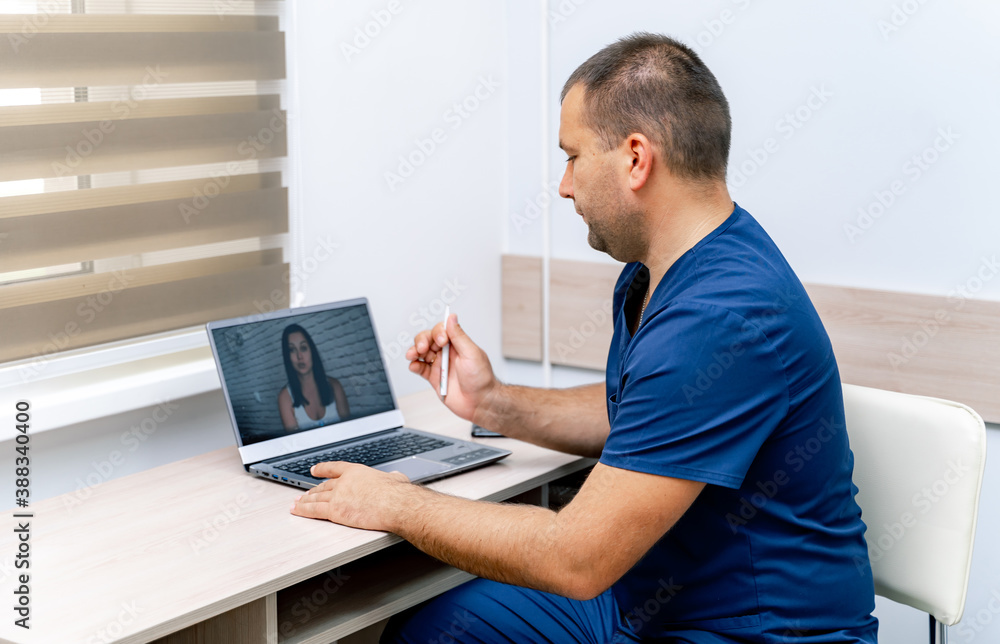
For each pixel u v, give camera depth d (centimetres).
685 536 123
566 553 112
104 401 158
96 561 118
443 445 162
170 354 177
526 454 161
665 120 120
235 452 164
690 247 124
